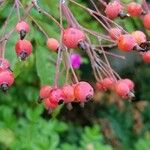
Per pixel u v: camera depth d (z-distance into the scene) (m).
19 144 0.63
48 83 0.37
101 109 0.90
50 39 0.33
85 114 0.90
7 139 0.64
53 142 0.62
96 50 0.33
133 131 0.91
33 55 0.40
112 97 0.88
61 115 0.90
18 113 0.78
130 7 0.33
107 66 0.32
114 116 0.91
